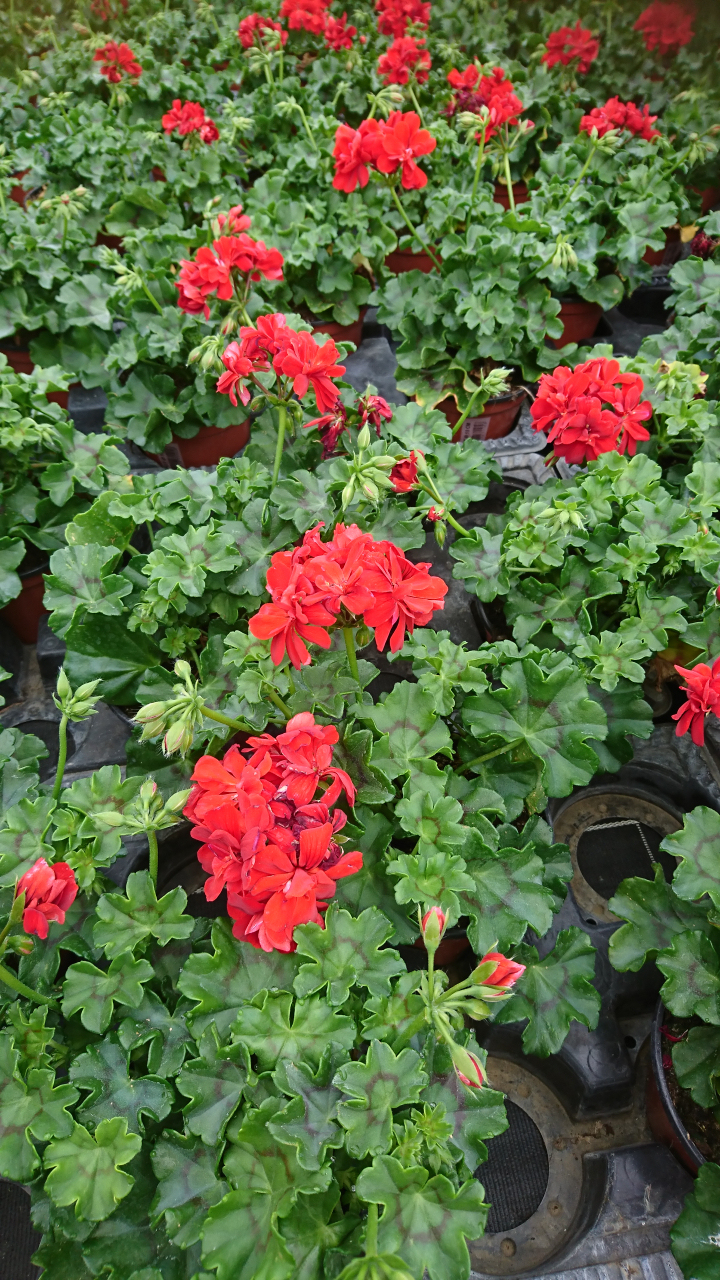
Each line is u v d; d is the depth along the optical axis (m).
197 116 3.87
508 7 5.89
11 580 2.46
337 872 1.24
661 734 2.55
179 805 1.46
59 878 1.39
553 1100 2.07
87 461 2.60
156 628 2.07
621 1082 1.95
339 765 1.75
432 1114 1.33
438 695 1.88
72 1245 1.42
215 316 3.04
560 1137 2.01
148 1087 1.46
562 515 2.03
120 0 6.87
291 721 1.29
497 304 2.98
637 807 2.52
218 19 6.55
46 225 3.76
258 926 1.21
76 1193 1.33
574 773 1.82
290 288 3.52
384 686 2.46
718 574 2.13
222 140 4.30
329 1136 1.32
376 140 2.71
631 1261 1.73
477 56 5.46
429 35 5.48
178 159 4.27
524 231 3.27
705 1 4.98
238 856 1.20
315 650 1.97
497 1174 1.97
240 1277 1.24
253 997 1.50
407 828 1.65
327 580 1.33
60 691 1.72
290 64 5.16
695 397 2.82
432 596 1.41
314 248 3.37
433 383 3.20
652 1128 1.94
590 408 2.08
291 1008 1.53
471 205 3.40
